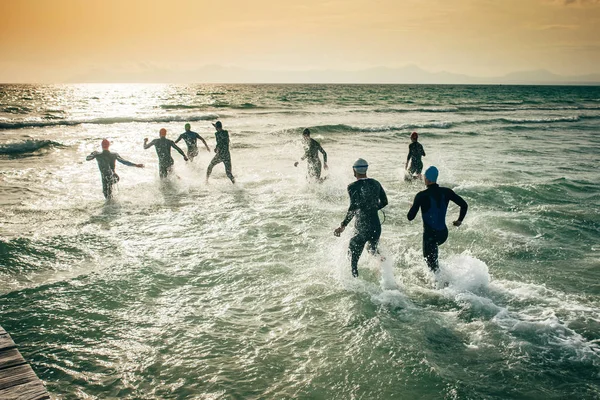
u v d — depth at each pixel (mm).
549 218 7895
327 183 10852
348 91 107062
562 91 134875
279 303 4676
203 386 3287
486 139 20312
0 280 5074
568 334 4047
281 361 3625
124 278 5234
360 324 4227
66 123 22297
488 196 9422
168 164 10570
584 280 5340
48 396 2703
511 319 4316
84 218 7641
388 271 5230
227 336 4008
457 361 3627
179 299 4750
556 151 16828
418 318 4340
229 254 6133
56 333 3988
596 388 3275
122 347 3801
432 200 5027
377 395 3188
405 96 77750
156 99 60094
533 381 3359
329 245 6566
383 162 13883
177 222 7582
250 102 50844
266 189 10242
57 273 5336
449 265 5594
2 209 8047
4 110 33812
